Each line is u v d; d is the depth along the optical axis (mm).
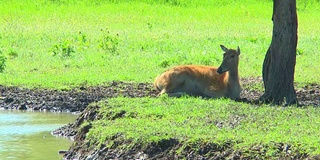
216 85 44281
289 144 29547
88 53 67250
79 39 73375
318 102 44938
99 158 32812
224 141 30781
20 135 38625
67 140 37656
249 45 73688
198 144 31031
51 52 66688
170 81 44750
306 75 56062
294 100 42688
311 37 81688
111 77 54594
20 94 49469
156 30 87188
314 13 111188
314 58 65125
